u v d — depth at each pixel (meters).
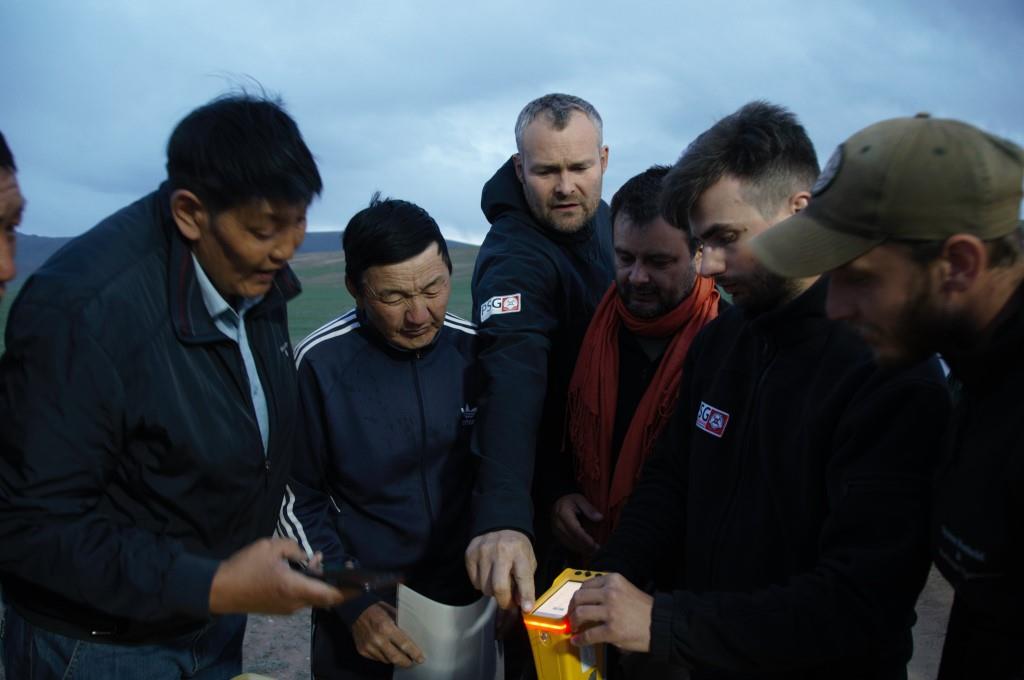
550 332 2.32
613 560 1.80
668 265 2.10
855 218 1.18
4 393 1.41
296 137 1.45
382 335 2.21
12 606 1.60
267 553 1.40
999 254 1.13
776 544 1.57
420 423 2.21
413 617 2.03
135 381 1.46
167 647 1.67
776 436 1.57
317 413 2.20
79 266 1.45
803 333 1.56
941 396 1.38
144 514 1.57
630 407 2.25
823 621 1.38
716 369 1.79
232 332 1.64
